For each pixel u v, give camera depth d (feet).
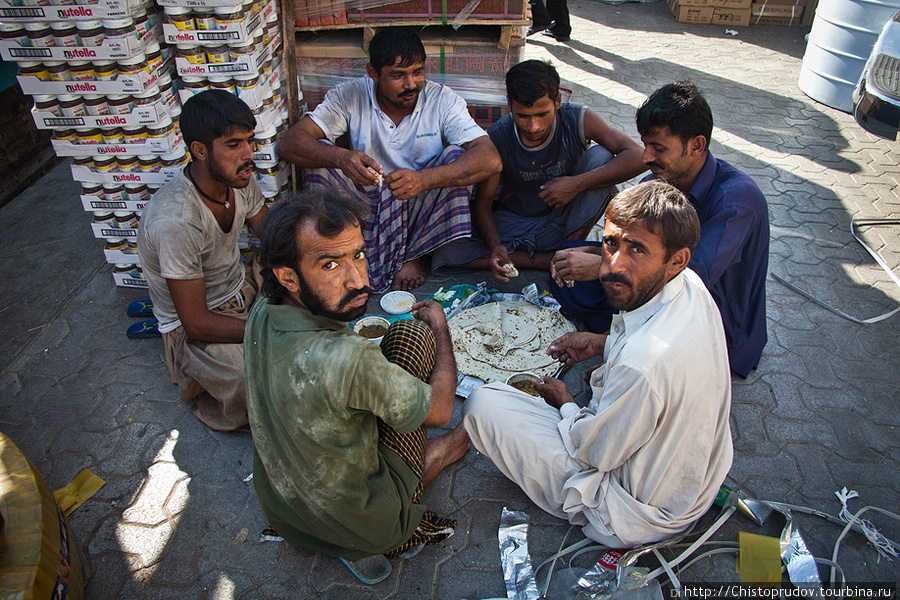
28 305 11.79
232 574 7.39
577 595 6.88
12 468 6.61
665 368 5.86
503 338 10.37
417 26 12.29
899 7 17.02
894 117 14.23
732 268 9.08
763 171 15.94
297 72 12.58
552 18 23.44
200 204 8.53
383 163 11.88
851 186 15.37
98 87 9.46
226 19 9.58
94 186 10.67
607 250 6.26
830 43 18.71
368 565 7.34
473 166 10.77
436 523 7.75
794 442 8.99
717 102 19.66
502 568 7.38
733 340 9.55
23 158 15.37
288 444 5.84
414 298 11.41
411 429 5.95
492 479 8.49
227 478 8.55
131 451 8.95
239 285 9.69
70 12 8.82
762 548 7.06
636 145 10.99
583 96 20.03
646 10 27.96
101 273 12.59
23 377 10.23
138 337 10.95
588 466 7.02
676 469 6.50
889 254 12.97
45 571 5.93
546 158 11.68
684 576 7.18
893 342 10.77
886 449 8.87
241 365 8.71
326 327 5.65
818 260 12.83
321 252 5.24
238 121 8.00
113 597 7.20
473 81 12.60
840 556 7.44
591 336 8.57
